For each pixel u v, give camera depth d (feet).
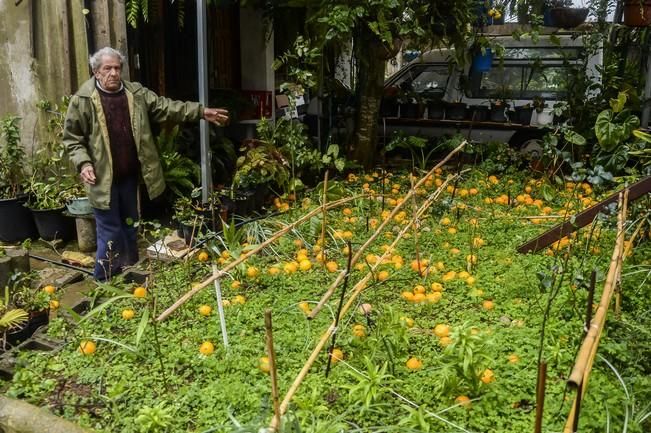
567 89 27.20
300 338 11.57
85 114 15.42
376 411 9.27
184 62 26.35
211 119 17.12
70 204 19.43
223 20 27.27
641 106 26.66
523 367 10.37
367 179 23.85
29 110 21.38
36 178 21.52
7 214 20.70
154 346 11.52
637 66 29.12
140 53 23.68
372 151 27.12
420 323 12.19
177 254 17.37
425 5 23.48
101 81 15.49
